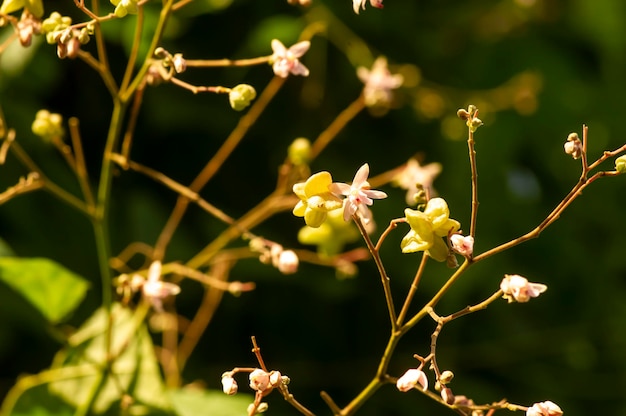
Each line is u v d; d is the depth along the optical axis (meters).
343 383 0.50
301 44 0.41
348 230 0.44
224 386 0.37
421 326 0.51
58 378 0.44
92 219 0.43
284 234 0.50
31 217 0.47
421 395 0.50
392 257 0.50
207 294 0.48
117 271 0.47
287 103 0.50
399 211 0.50
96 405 0.43
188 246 0.48
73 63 0.48
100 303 0.48
